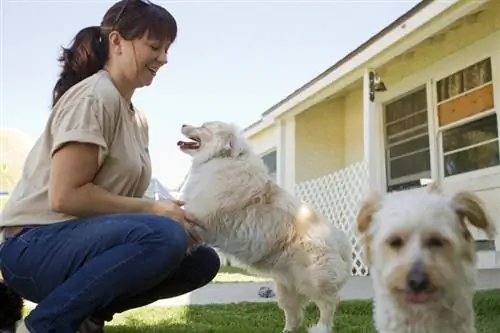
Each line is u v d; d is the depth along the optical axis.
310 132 10.62
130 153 2.45
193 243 2.89
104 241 2.21
